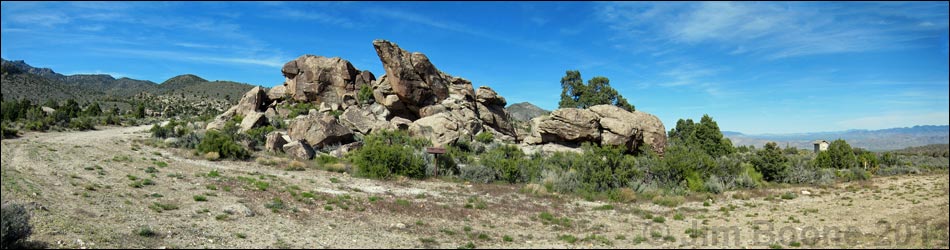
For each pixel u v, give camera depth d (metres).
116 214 13.97
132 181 19.58
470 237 14.51
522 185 26.83
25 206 12.93
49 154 25.42
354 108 50.12
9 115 46.50
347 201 19.05
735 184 28.25
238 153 31.23
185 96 117.50
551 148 42.50
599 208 20.83
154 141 36.06
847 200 22.38
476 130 50.44
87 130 48.25
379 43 51.09
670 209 20.92
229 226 13.88
